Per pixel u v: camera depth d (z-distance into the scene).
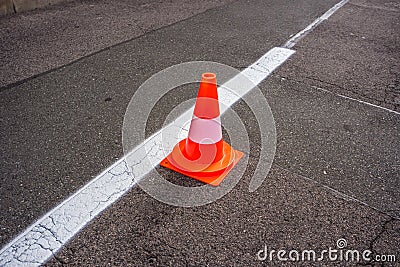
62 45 5.38
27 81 4.30
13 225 2.41
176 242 2.30
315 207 2.58
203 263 2.18
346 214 2.53
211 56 5.09
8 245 2.28
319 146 3.23
